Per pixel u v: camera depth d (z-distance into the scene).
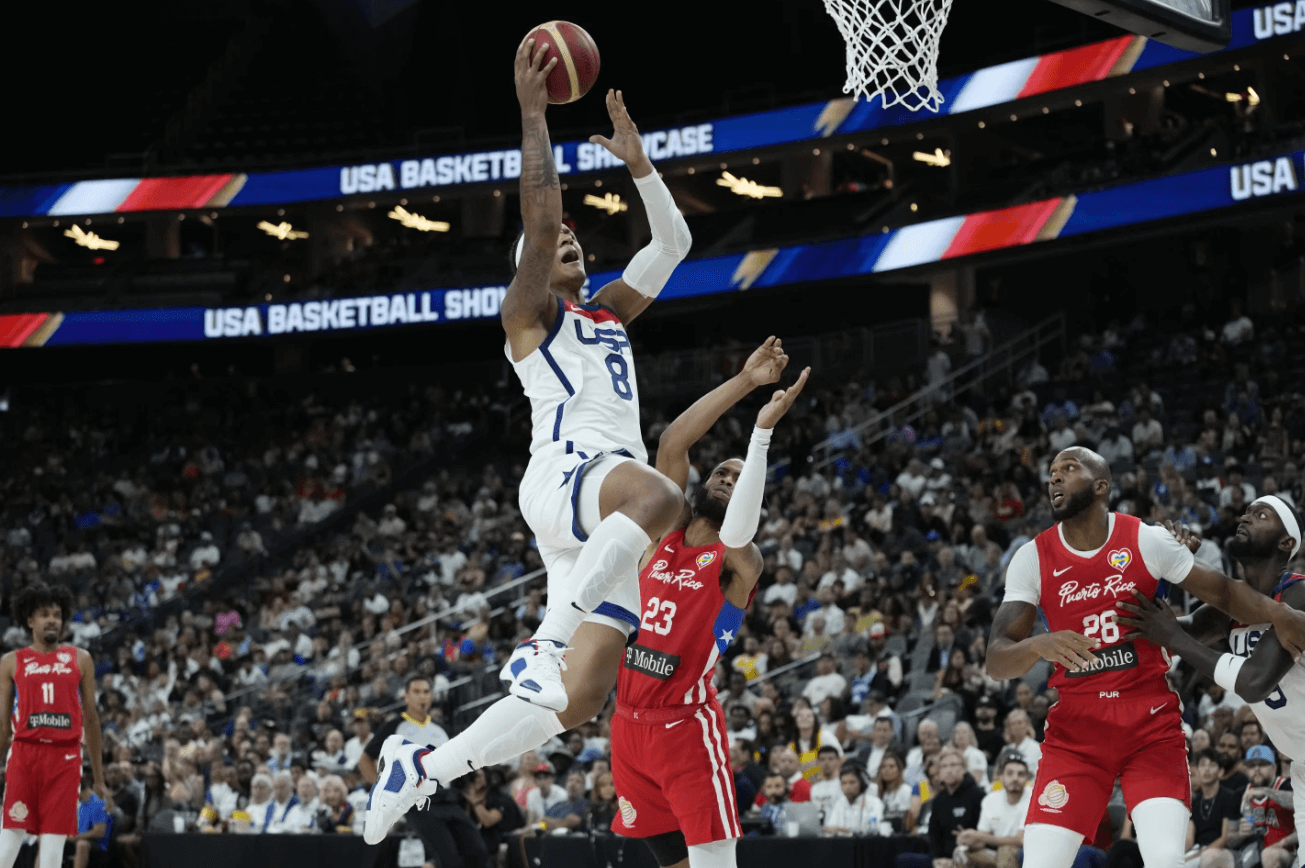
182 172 27.94
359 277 27.78
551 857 9.77
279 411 27.58
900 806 10.06
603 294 4.37
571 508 3.74
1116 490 16.06
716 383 24.75
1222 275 23.38
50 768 7.94
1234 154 21.17
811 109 24.39
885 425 21.25
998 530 15.48
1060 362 22.50
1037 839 5.15
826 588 14.48
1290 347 19.36
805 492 18.14
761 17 31.47
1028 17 28.69
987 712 10.70
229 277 28.66
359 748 12.84
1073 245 21.41
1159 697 5.14
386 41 32.53
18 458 27.27
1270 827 6.52
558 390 3.93
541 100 3.93
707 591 5.41
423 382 28.34
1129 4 6.06
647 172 4.33
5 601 22.36
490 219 29.45
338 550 21.30
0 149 32.28
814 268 23.86
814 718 11.30
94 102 32.78
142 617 20.91
